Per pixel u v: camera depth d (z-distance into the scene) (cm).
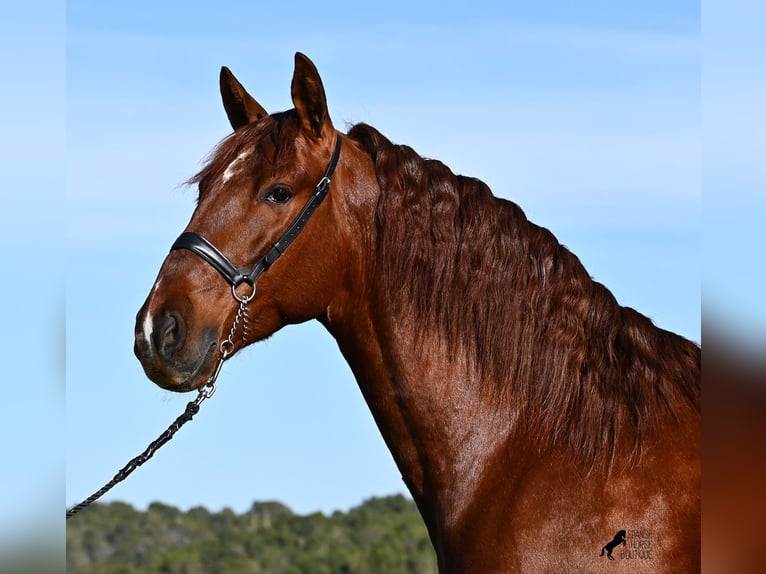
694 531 427
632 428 447
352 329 491
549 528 438
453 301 473
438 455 471
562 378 458
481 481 461
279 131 483
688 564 423
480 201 480
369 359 487
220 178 478
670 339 472
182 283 462
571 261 474
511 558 439
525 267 472
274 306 480
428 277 475
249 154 480
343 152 489
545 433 455
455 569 457
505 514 448
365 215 486
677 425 448
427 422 472
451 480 467
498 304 470
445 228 477
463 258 473
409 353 475
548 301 468
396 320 477
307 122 484
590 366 458
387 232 480
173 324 456
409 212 480
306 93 481
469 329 471
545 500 443
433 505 475
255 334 480
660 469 438
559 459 449
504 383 465
